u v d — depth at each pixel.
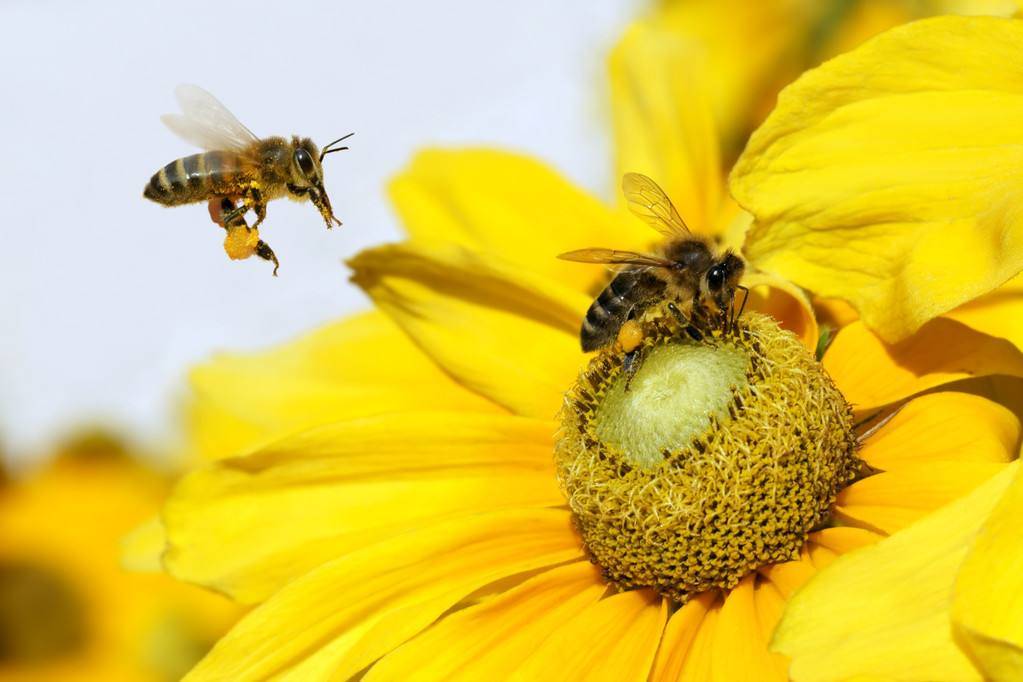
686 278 0.23
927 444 0.23
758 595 0.23
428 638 0.23
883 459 0.23
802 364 0.23
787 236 0.22
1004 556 0.21
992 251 0.22
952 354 0.23
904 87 0.22
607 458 0.23
